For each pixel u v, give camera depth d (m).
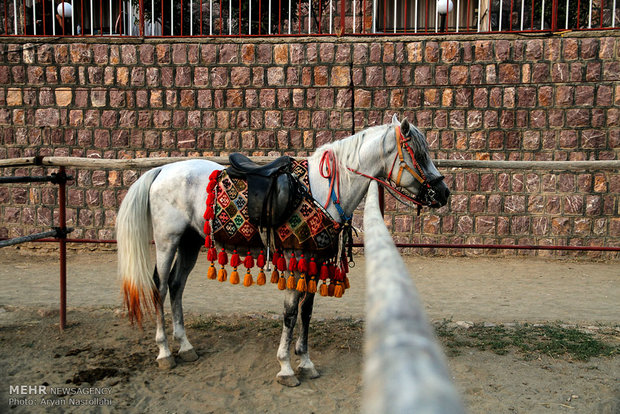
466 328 4.27
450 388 0.40
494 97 7.31
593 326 4.31
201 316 4.60
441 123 7.41
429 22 9.66
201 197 3.39
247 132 7.65
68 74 7.74
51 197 7.85
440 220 7.52
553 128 7.25
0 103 7.84
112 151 7.79
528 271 6.74
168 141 7.73
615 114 7.13
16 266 7.01
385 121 7.48
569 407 2.89
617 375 3.31
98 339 3.99
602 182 7.21
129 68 7.70
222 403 2.96
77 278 6.27
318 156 3.21
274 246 3.15
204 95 7.66
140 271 3.34
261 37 7.56
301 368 3.30
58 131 7.81
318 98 7.55
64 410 2.84
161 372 3.38
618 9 9.27
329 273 3.17
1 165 4.09
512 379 3.27
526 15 9.53
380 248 1.06
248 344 3.88
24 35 7.75
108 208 7.82
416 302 0.64
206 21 9.94
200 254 7.77
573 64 7.16
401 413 0.35
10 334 4.08
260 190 3.07
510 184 7.36
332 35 7.51
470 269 6.86
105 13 9.88
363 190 3.19
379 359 0.49
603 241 7.26
